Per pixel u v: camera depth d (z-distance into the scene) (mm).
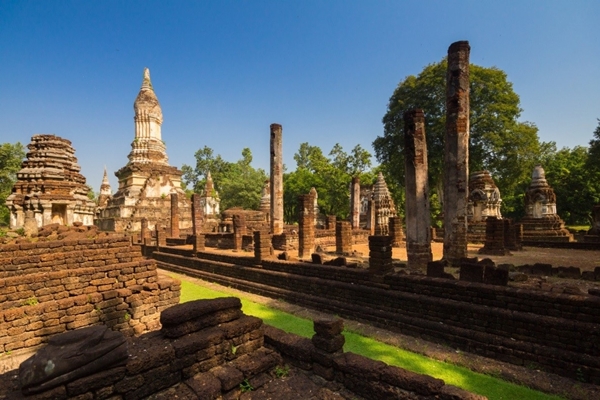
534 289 5488
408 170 8953
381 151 34000
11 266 7098
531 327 5230
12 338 6105
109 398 3035
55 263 7594
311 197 13070
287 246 16328
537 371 4953
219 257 13008
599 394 4316
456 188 9117
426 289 6617
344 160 48312
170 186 33625
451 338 5984
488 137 27531
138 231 28250
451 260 9188
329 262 8844
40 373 2717
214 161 64375
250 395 3613
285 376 3971
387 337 6480
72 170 20000
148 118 35031
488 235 13031
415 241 8773
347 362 3723
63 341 2986
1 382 3074
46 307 6488
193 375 3613
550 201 22578
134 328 7469
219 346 3895
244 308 8992
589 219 35438
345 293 8000
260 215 33031
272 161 16922
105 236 9609
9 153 32719
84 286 7465
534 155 29078
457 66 9055
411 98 30719
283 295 9594
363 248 18250
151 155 34375
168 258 16953
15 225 15656
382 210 27078
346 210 44250
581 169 33531
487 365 5199
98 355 3002
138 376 3223
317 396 3600
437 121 28438
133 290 7676
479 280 6113
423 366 5301
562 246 15477
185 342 3631
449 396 3049
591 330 4688
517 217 41875
